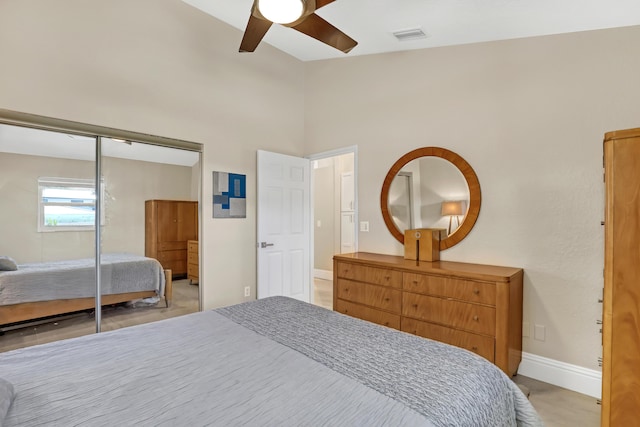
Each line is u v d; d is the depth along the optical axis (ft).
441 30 8.89
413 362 4.40
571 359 7.93
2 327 7.86
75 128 8.48
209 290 11.09
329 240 20.13
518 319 8.21
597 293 7.63
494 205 9.06
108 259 9.22
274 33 11.55
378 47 10.73
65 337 8.59
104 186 9.11
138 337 5.35
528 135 8.54
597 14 7.02
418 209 10.51
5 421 3.18
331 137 13.02
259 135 12.48
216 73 11.24
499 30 8.42
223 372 4.19
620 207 5.08
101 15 8.82
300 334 5.43
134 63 9.41
